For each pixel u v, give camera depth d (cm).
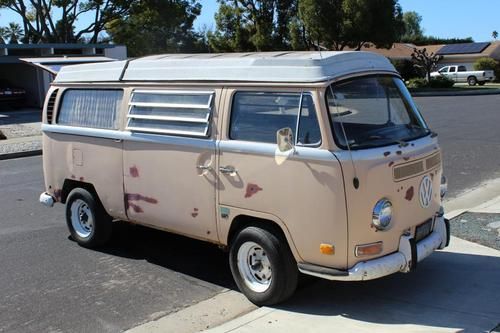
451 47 6550
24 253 672
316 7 4072
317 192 437
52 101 688
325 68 447
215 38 4941
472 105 2650
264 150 466
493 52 6112
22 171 1322
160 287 556
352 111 456
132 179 588
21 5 4275
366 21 3997
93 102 634
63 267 619
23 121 2495
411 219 470
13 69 3288
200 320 478
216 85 509
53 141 685
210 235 525
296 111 453
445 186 536
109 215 647
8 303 526
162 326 468
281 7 4656
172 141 539
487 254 590
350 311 469
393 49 6494
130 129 583
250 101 484
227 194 497
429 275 541
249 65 489
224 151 496
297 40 4534
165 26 4741
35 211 889
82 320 485
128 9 4384
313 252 448
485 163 1143
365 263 438
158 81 560
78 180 659
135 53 4838
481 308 464
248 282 500
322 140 434
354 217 430
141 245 689
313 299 498
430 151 496
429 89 4197
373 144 450
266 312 474
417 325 436
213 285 558
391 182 446
